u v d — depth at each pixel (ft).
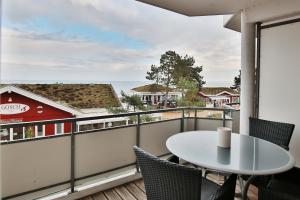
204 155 5.90
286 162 5.46
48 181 8.07
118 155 10.03
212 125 12.76
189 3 10.21
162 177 4.78
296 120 10.05
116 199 8.66
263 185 6.59
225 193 5.32
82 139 8.84
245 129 11.38
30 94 19.27
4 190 7.13
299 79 9.91
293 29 10.06
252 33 11.18
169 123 12.03
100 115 9.29
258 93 11.48
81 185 8.97
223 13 11.60
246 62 11.26
